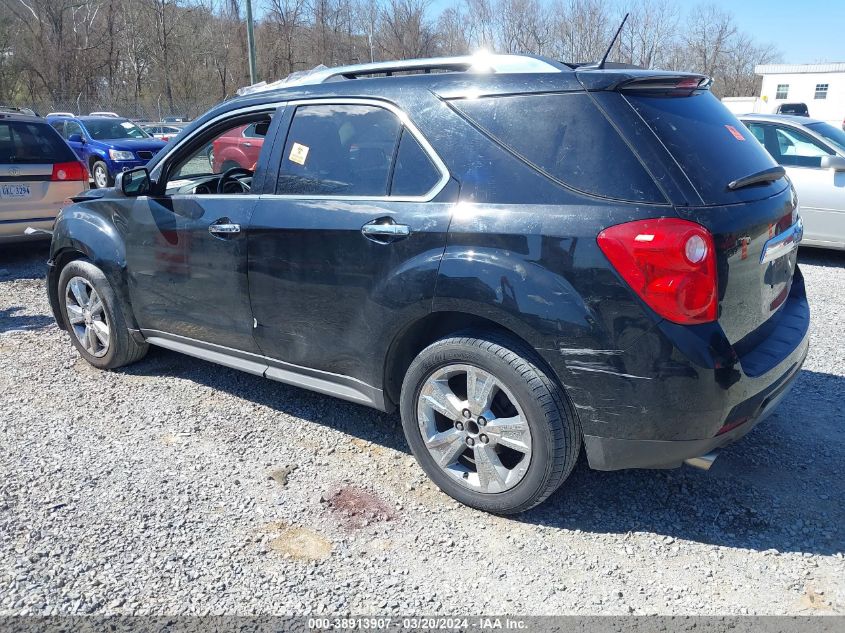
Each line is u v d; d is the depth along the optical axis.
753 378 2.66
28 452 3.57
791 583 2.61
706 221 2.53
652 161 2.59
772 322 3.09
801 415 3.97
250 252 3.57
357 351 3.28
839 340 5.23
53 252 4.80
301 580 2.64
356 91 3.31
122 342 4.53
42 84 45.44
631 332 2.54
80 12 47.16
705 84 3.19
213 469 3.43
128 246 4.26
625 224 2.53
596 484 3.29
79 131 16.45
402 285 2.99
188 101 46.03
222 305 3.80
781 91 45.47
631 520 3.01
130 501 3.14
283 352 3.62
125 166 15.41
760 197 2.88
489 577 2.66
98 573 2.66
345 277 3.21
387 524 2.99
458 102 2.99
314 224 3.29
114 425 3.89
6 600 2.51
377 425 3.91
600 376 2.61
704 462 2.76
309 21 47.88
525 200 2.75
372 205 3.13
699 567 2.71
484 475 2.98
